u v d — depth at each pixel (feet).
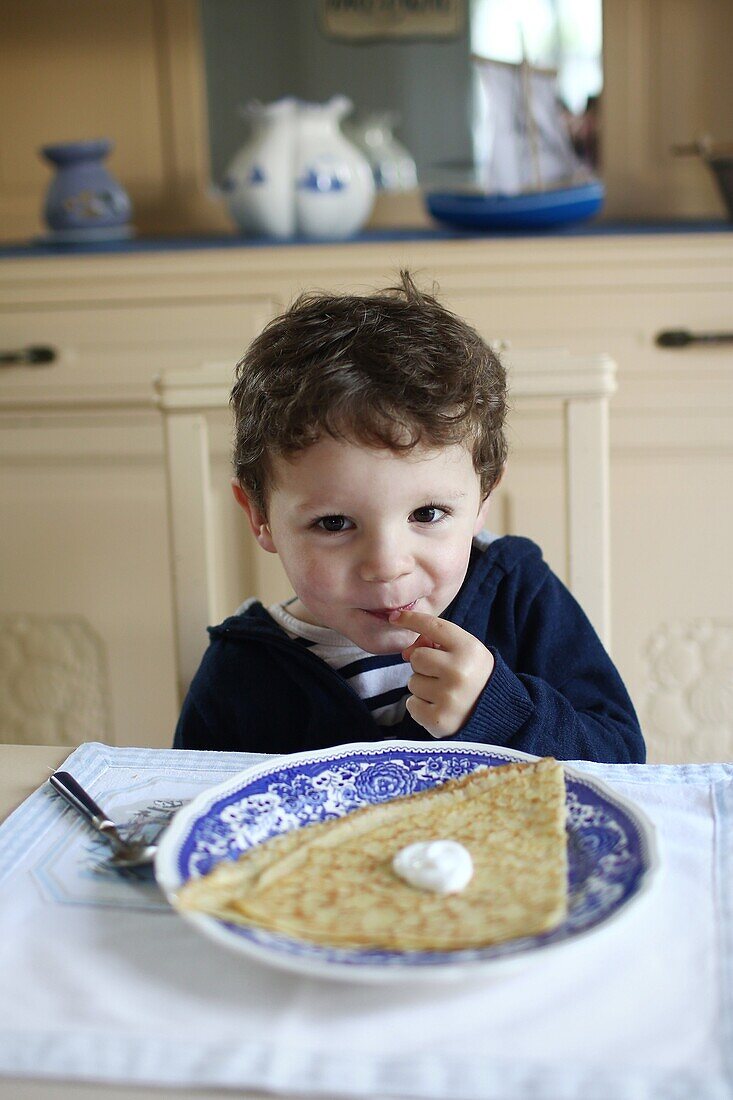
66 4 7.16
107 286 6.02
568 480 3.60
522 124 6.68
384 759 2.14
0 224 7.47
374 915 1.57
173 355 6.06
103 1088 1.37
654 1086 1.32
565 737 2.76
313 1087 1.34
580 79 7.04
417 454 2.52
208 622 3.71
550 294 5.83
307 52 7.07
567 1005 1.49
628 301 5.82
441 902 1.60
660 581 6.11
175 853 1.74
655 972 1.55
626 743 3.01
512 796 1.90
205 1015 1.49
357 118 7.13
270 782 2.02
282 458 2.60
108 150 6.70
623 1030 1.43
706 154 6.34
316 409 2.50
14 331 6.13
